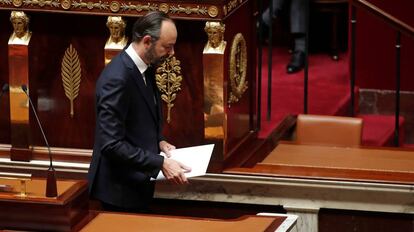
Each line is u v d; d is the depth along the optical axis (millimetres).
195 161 18766
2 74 20922
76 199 16359
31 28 20656
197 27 20047
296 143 22578
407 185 19953
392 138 27250
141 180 18469
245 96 21859
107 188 18719
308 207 20391
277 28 32500
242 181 20359
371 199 20172
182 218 16625
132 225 16344
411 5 28750
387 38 29078
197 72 20250
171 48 18344
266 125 24984
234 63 20672
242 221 16484
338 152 21953
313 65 30812
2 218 16234
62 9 20219
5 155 21125
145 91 18578
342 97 28047
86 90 20781
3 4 20391
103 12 20109
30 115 20922
